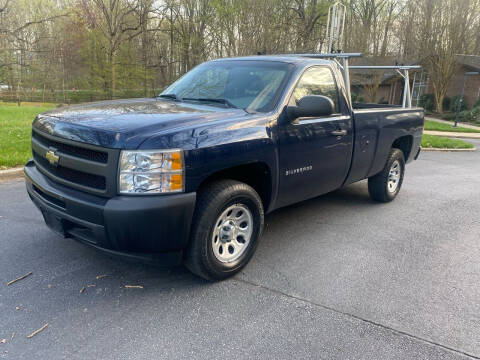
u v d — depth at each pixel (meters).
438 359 2.50
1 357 2.32
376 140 4.98
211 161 2.91
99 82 30.20
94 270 3.40
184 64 30.48
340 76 4.47
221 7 22.78
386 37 27.14
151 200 2.64
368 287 3.35
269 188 3.56
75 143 2.86
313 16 25.77
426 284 3.45
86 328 2.62
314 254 3.97
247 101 3.70
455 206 5.96
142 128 2.75
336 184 4.57
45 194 3.16
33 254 3.63
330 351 2.52
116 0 27.95
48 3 30.50
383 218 5.21
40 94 33.75
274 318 2.84
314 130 3.87
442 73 28.16
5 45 24.25
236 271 3.40
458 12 26.89
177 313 2.84
